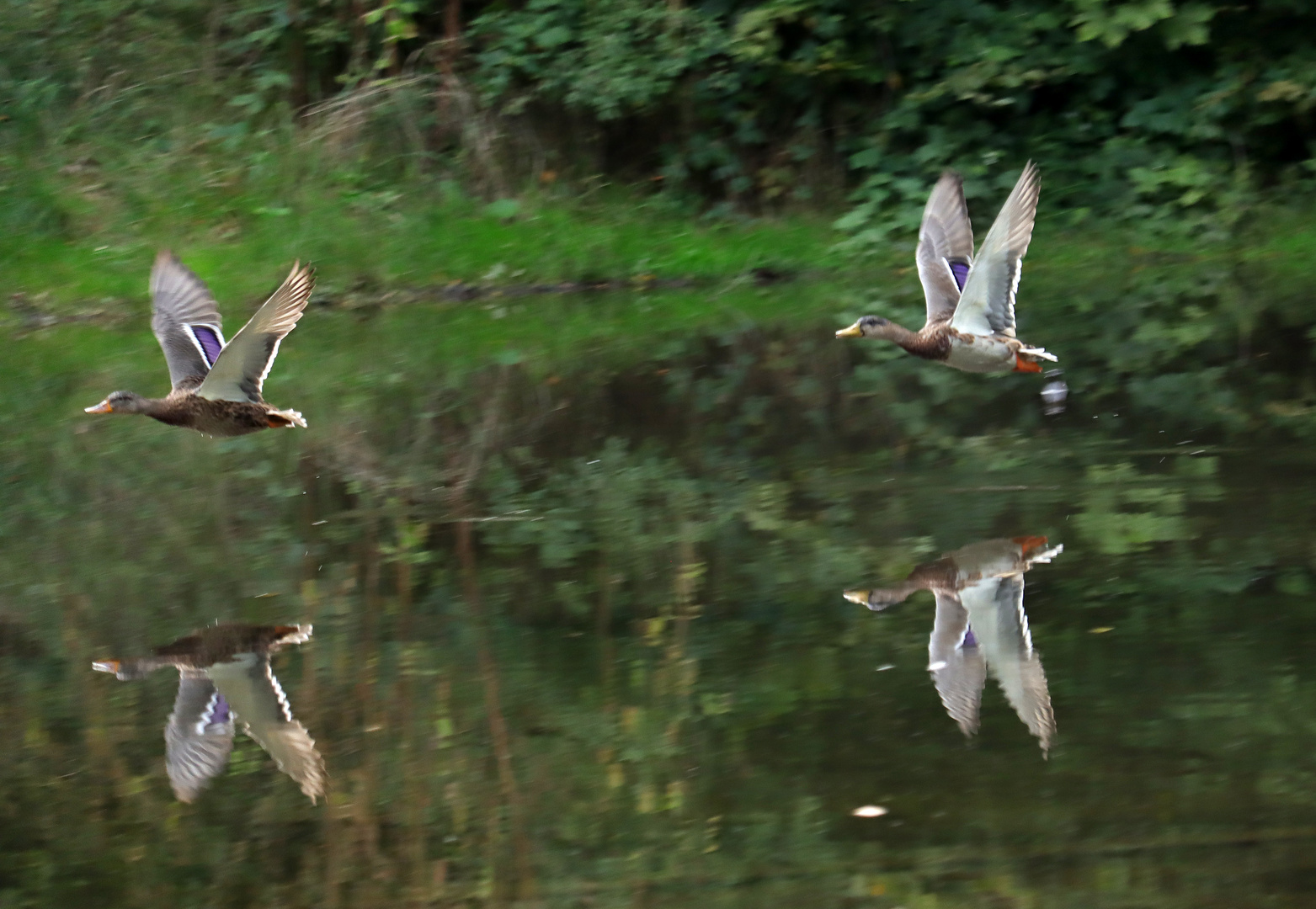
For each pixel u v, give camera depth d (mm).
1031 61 25453
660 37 24984
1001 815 6492
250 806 7062
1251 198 24703
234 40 26500
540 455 13484
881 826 6473
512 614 9406
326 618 9461
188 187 23672
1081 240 24484
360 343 18859
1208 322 18047
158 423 15484
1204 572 9383
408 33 25422
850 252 24109
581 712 7855
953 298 12398
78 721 7969
